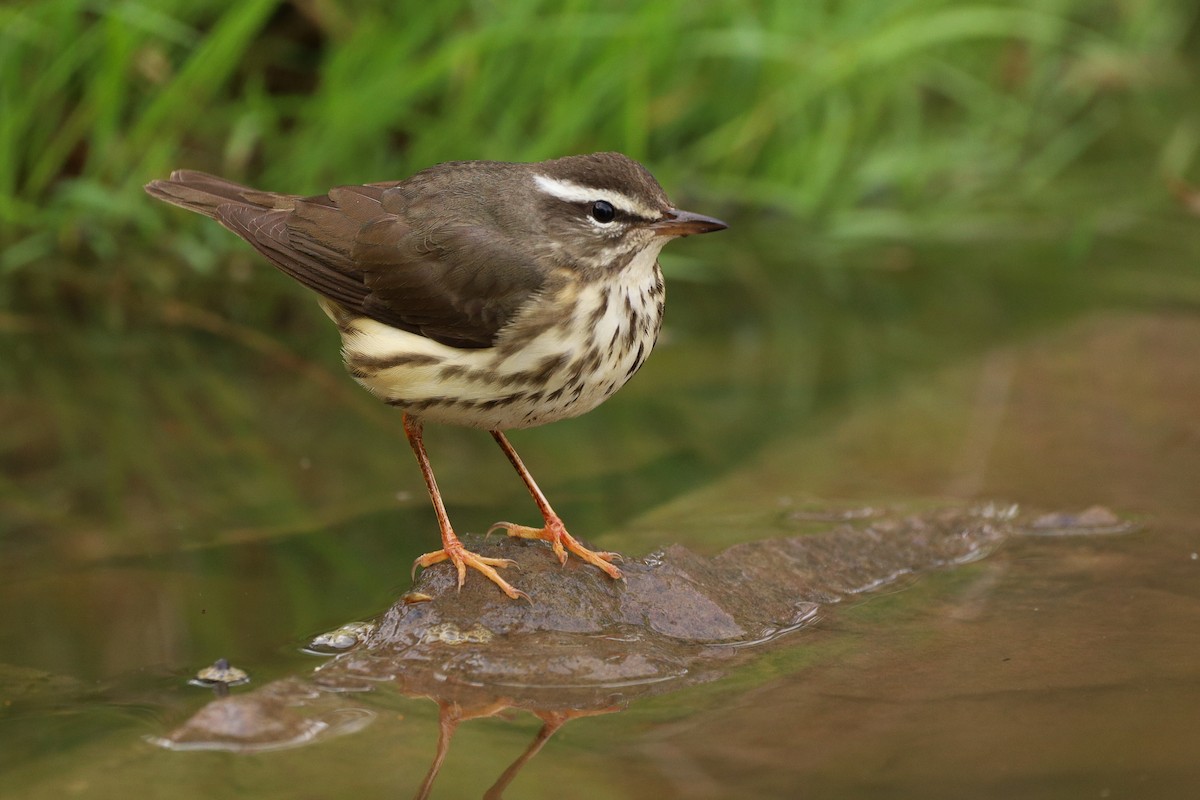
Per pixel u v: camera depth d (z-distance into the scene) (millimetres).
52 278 14789
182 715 7609
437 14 15961
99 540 10312
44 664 8320
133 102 15617
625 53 16000
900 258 16641
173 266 15102
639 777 6887
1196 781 6785
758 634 8750
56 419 12414
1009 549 10133
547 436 12562
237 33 14906
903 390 13203
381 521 10797
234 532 10531
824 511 10672
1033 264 16375
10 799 6676
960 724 7422
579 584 8859
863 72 18047
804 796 6680
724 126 17141
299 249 10055
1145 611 9000
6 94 14844
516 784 6820
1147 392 12859
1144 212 17672
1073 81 20719
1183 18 22922
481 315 9281
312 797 6719
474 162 10086
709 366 13930
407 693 7836
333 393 13188
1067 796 6660
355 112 15273
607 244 9312
